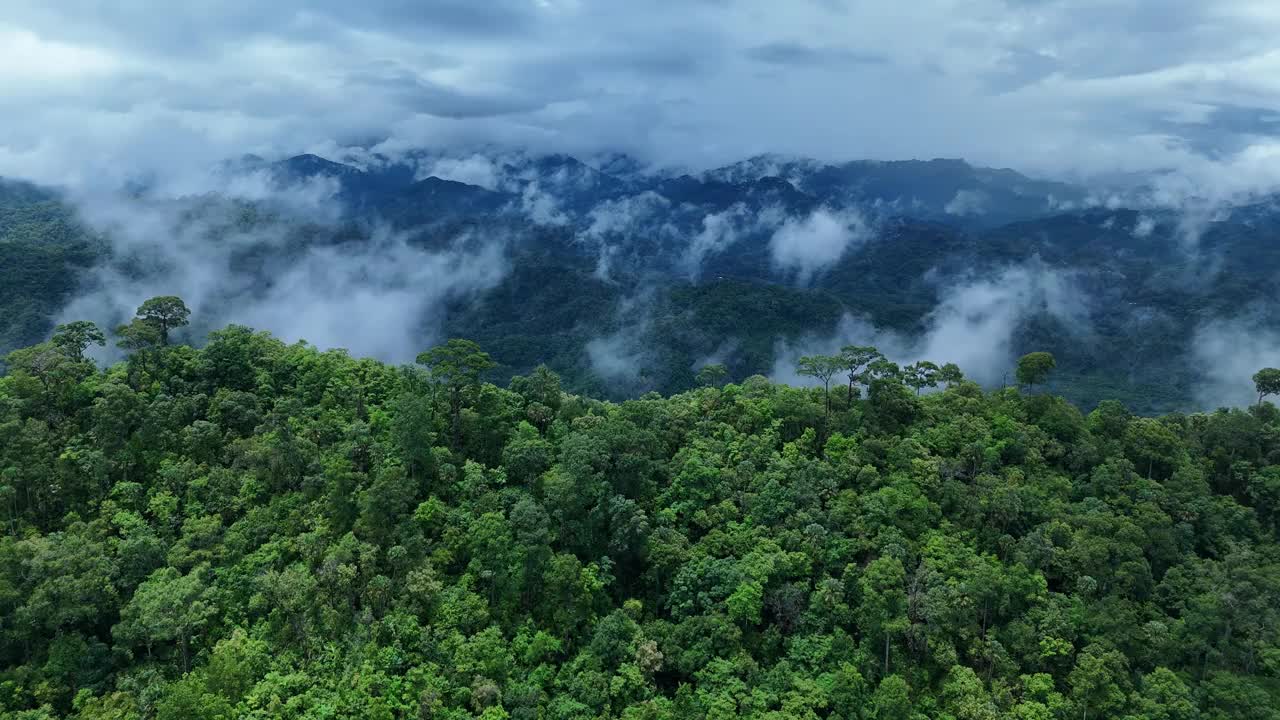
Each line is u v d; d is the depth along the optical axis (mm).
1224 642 89000
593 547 96000
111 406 97750
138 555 85562
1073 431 121062
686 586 91375
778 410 117188
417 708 75562
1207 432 122812
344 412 108125
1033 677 84062
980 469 109375
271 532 91375
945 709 81750
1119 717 79625
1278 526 111375
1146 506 104000
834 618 88938
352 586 84625
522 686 79312
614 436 102938
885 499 98062
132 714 72812
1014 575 90188
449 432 106312
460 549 91062
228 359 113125
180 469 96000
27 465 91125
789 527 97312
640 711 78375
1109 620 87000
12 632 76438
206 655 80812
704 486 103625
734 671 83625
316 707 74688
